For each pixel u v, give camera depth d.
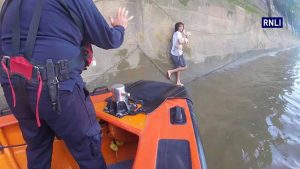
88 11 1.42
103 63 5.29
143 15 6.13
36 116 1.39
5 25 1.42
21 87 1.36
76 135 1.51
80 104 1.48
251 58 10.94
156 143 1.66
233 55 10.01
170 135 1.74
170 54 6.47
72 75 1.41
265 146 3.93
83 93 1.52
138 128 1.82
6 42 1.40
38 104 1.37
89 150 1.59
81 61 1.50
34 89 1.34
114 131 2.20
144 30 6.18
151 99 2.18
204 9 8.25
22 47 1.35
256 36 12.55
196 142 1.67
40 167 1.69
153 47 6.34
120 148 2.38
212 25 8.75
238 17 10.69
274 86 6.98
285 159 3.61
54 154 2.16
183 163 1.51
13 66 1.35
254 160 3.56
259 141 4.07
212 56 8.60
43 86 1.34
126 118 1.95
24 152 2.08
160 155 1.57
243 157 3.62
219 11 9.12
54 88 1.35
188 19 7.56
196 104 5.42
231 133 4.28
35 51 1.33
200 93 6.11
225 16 9.59
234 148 3.84
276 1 16.97
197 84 6.78
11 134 2.07
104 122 2.29
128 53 5.79
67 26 1.39
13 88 1.39
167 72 6.30
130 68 5.74
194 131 1.78
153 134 1.75
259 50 12.67
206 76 7.58
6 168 1.99
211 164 3.42
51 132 1.67
